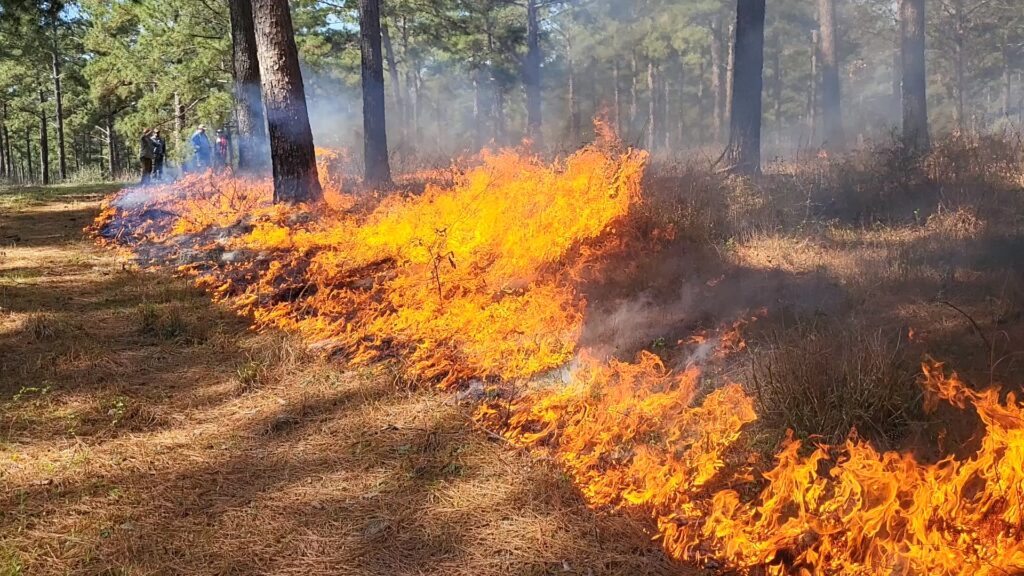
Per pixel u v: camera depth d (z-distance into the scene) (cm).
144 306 606
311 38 2512
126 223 966
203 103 2314
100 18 2422
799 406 345
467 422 383
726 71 3319
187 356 504
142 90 2784
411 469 338
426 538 286
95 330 552
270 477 337
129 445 370
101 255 845
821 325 448
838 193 843
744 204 820
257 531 294
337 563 272
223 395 436
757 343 447
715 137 2802
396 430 380
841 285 546
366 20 1159
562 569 264
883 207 782
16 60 3073
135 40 2527
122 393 436
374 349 492
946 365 374
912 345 409
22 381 449
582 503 304
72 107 3619
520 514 299
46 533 291
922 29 1229
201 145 1586
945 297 488
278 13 845
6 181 2395
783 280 568
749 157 1018
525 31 3133
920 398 342
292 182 866
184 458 356
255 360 488
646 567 263
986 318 437
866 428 329
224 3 2173
